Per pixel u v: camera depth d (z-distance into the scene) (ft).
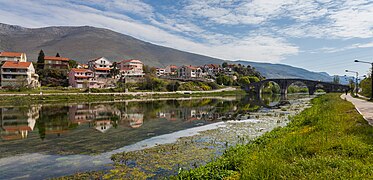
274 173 27.07
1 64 299.38
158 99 267.39
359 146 34.88
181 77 472.03
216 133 75.10
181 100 254.27
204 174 34.14
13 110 150.10
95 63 447.83
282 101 234.17
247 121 100.94
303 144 39.47
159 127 88.58
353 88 343.87
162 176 38.68
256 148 44.32
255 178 26.73
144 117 117.08
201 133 75.56
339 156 32.27
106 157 50.26
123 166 43.78
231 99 278.05
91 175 39.65
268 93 495.41
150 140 66.49
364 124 52.44
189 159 47.34
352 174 25.03
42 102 208.95
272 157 33.96
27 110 150.10
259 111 142.31
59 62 390.63
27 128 86.79
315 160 30.22
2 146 60.44
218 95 364.79
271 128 82.74
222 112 138.62
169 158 48.14
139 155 50.67
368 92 191.83
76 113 134.00
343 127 50.49
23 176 40.55
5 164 46.68
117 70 408.05
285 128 67.62
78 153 53.67
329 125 53.31
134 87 348.18
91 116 120.57
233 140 64.44
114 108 164.04
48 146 60.29
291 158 33.78
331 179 24.34
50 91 262.67
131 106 180.04
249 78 523.29
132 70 467.93
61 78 352.28
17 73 283.59
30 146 60.34
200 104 200.95
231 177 31.99
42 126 90.99
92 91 284.41
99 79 374.63
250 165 31.37
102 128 86.63
